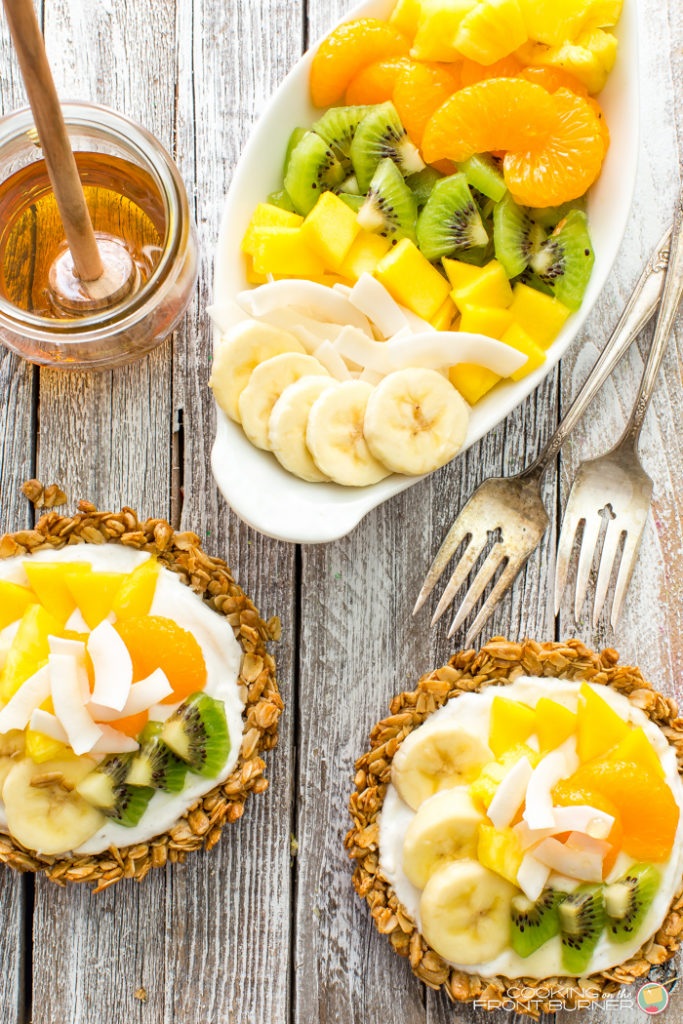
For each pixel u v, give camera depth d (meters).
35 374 0.72
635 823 0.69
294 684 0.72
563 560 0.72
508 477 0.72
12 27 0.60
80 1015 0.71
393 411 0.67
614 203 0.68
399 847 0.70
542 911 0.69
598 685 0.70
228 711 0.69
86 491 0.72
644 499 0.72
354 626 0.72
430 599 0.72
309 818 0.71
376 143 0.68
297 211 0.69
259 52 0.73
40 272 0.70
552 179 0.67
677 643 0.73
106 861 0.69
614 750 0.69
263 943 0.71
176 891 0.71
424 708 0.70
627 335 0.72
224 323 0.68
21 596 0.69
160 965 0.71
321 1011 0.71
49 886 0.71
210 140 0.73
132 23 0.73
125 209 0.70
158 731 0.69
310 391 0.67
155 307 0.68
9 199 0.69
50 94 0.62
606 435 0.73
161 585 0.69
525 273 0.69
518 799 0.68
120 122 0.67
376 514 0.72
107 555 0.70
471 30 0.66
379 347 0.68
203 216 0.73
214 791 0.69
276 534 0.67
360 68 0.68
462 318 0.68
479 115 0.67
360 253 0.69
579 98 0.67
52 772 0.68
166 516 0.72
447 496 0.72
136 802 0.69
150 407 0.72
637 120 0.67
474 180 0.68
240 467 0.67
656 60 0.73
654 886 0.69
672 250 0.72
